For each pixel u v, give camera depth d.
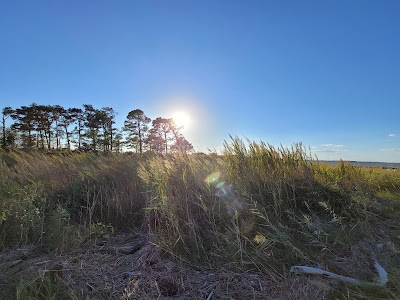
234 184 4.66
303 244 3.63
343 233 3.90
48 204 4.85
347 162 6.99
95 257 3.37
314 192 4.85
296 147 6.03
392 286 2.87
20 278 2.74
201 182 4.59
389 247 3.68
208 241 3.68
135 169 6.38
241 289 2.84
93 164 8.16
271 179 4.97
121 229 4.52
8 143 40.97
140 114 49.94
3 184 5.21
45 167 7.57
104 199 5.12
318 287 2.82
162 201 3.96
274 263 3.23
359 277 3.07
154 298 2.67
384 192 7.48
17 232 3.74
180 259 3.31
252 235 3.78
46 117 52.00
